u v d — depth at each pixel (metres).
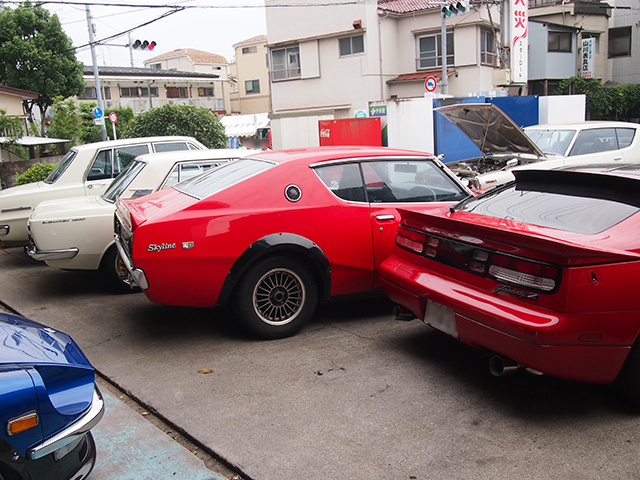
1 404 2.03
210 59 58.16
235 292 4.21
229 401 3.41
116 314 5.23
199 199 4.13
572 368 2.89
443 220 3.52
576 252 2.77
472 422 3.10
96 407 2.39
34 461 2.15
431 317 3.63
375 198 4.61
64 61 26.66
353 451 2.84
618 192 3.35
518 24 20.70
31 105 26.81
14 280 6.71
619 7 31.91
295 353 4.11
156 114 19.28
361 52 25.66
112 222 5.57
